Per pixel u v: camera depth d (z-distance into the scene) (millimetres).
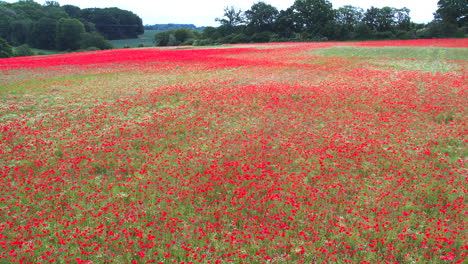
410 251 8117
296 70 33281
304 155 13523
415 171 12148
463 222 9094
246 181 11430
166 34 115188
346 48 51844
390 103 20391
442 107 19438
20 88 25641
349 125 17047
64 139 15328
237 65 37250
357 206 10039
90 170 12281
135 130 16625
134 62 41000
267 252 8094
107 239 8477
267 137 15508
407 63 36500
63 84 27531
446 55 41656
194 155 13703
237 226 9234
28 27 119188
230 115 18875
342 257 8055
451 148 14234
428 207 9914
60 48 116812
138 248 8211
